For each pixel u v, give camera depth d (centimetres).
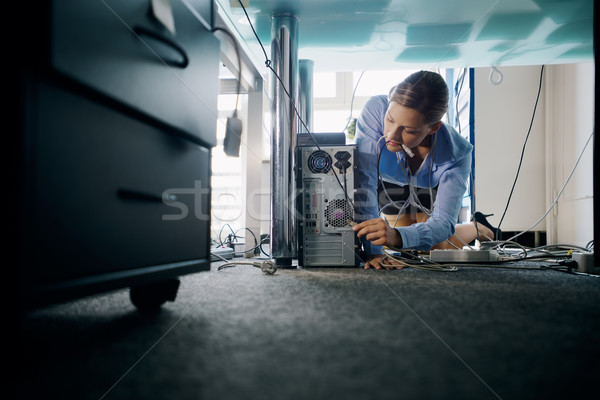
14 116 40
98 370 41
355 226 141
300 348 48
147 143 64
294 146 151
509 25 172
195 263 78
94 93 50
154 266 66
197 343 50
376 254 152
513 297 80
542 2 150
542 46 197
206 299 79
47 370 41
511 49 201
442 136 176
